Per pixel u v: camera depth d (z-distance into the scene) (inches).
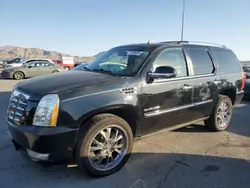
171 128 163.6
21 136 113.3
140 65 141.8
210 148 168.7
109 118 122.9
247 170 137.7
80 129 117.0
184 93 161.9
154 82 142.3
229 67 209.3
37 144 108.4
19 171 129.0
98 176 125.3
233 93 214.5
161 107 148.3
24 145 113.8
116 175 128.7
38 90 116.1
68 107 111.7
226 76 201.8
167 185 120.1
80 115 114.0
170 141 180.1
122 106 127.2
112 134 130.0
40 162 114.9
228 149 167.6
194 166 141.0
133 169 135.6
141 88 135.9
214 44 205.3
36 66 685.9
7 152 150.9
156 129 152.5
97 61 169.6
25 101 116.5
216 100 194.2
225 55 209.6
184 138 187.2
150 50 152.3
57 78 132.3
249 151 165.0
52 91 113.1
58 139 109.4
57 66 734.5
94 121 118.8
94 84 122.4
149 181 123.5
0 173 126.4
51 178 123.6
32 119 111.5
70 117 111.9
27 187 115.1
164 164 142.6
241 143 179.9
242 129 214.8
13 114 122.9
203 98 179.6
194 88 169.6
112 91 124.6
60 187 116.1
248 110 296.8
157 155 154.6
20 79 654.5
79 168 122.1
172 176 129.0
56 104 110.0
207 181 124.8
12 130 120.0
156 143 175.0
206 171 135.4
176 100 157.2
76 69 167.9
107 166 128.0
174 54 161.9
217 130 202.7
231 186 120.7
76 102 113.9
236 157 154.9
